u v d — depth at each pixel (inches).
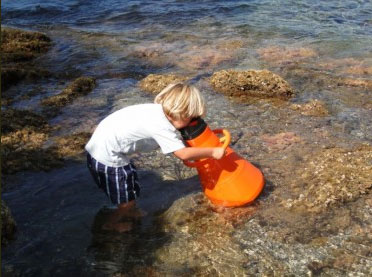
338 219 67.7
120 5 203.8
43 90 118.2
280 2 196.5
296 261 60.4
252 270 59.1
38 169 80.5
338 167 78.7
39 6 203.8
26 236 65.1
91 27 175.8
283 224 67.1
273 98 109.5
